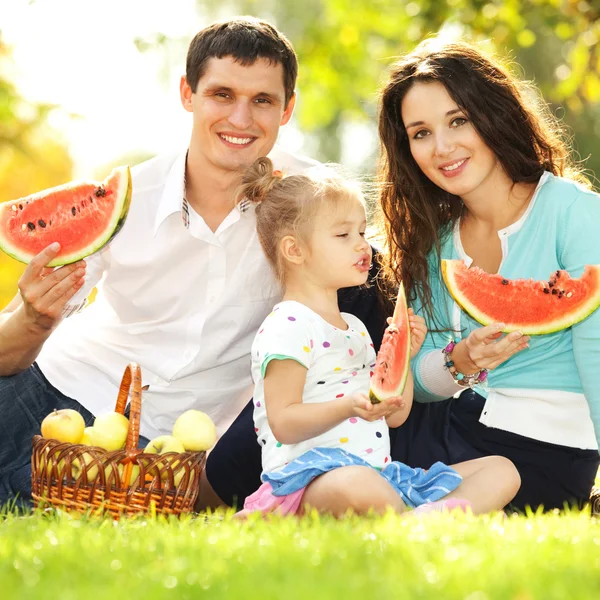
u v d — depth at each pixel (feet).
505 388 17.52
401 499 14.92
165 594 9.19
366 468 14.76
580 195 17.29
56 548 11.18
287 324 15.52
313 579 9.48
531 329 16.07
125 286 19.36
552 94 45.27
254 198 17.30
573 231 17.03
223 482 18.42
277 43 18.90
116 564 10.32
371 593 8.97
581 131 69.82
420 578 9.56
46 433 15.94
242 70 18.34
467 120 17.29
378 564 10.12
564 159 18.44
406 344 15.06
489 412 17.47
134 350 19.45
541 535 11.82
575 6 42.83
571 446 17.20
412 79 17.60
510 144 17.47
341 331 16.01
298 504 15.14
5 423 18.74
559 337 17.25
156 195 19.42
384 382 14.24
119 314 19.70
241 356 19.42
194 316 19.21
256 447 18.21
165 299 19.21
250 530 12.90
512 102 17.47
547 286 16.16
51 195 17.02
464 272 16.47
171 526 13.00
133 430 15.16
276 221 16.55
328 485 14.71
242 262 19.06
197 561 10.43
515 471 15.98
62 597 9.00
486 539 11.32
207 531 12.43
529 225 17.51
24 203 16.97
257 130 18.79
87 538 11.73
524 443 17.22
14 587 9.69
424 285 18.44
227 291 19.02
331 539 11.32
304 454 15.31
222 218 19.26
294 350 15.30
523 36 45.60
